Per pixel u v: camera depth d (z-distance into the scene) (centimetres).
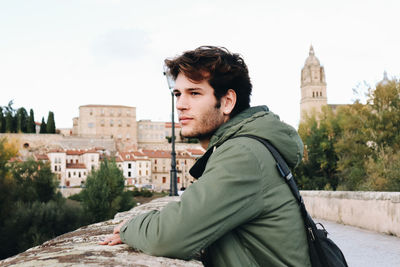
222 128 145
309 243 129
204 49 148
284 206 126
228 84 149
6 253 2761
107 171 3997
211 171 122
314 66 14175
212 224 114
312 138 3659
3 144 3497
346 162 2673
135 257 115
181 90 150
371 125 2619
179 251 115
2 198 2972
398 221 646
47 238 2791
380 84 2653
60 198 3922
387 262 459
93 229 225
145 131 13812
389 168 1744
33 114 12331
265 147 131
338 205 905
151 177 11000
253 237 125
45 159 9831
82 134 13000
